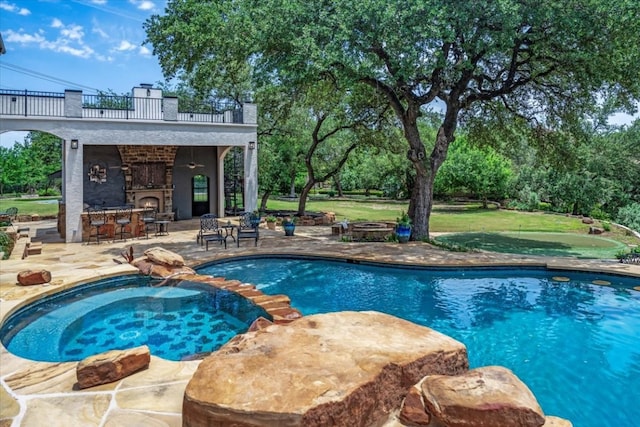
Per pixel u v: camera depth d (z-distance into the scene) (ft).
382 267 35.37
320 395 9.46
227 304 25.27
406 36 35.73
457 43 40.29
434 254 37.91
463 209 94.48
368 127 62.18
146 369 14.30
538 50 39.55
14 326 20.75
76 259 33.01
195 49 62.03
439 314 25.50
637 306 26.81
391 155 92.17
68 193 42.16
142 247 39.24
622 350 20.57
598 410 15.46
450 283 31.83
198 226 54.03
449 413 9.63
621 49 36.19
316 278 32.89
